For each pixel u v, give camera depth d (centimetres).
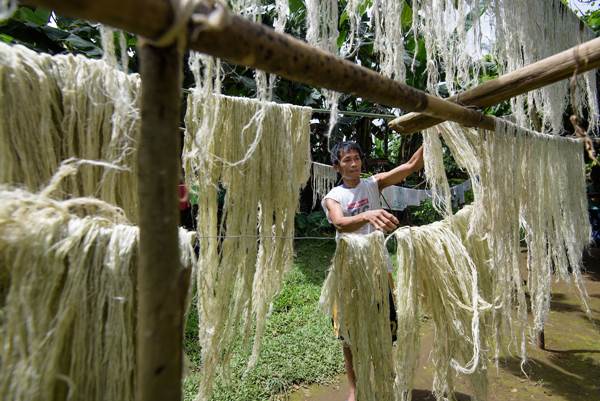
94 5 32
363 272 131
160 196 44
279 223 154
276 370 244
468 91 127
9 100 92
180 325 50
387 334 138
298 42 51
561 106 236
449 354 158
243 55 45
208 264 142
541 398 232
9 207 60
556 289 435
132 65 270
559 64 104
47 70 101
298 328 306
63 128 104
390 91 72
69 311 65
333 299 133
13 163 93
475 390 173
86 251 67
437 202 175
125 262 70
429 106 90
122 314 70
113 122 109
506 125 152
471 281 158
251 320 154
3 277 61
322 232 684
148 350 47
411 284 145
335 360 259
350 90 63
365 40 315
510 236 167
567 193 217
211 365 146
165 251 46
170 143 44
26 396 60
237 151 141
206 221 141
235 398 216
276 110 148
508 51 173
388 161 679
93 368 68
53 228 64
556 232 216
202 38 40
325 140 620
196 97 130
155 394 48
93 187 109
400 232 147
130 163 115
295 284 422
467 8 154
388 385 139
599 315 360
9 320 60
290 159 151
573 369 264
